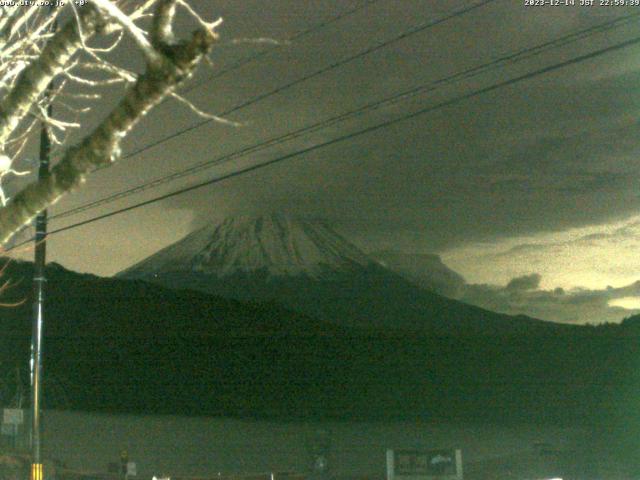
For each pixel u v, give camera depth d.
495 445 43.72
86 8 3.88
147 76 3.12
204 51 3.07
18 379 51.84
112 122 3.23
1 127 3.86
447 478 24.78
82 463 37.25
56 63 3.87
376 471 36.66
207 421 53.41
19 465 30.23
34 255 17.64
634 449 34.97
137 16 4.11
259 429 50.69
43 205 3.43
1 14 4.83
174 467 38.28
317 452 35.78
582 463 33.41
